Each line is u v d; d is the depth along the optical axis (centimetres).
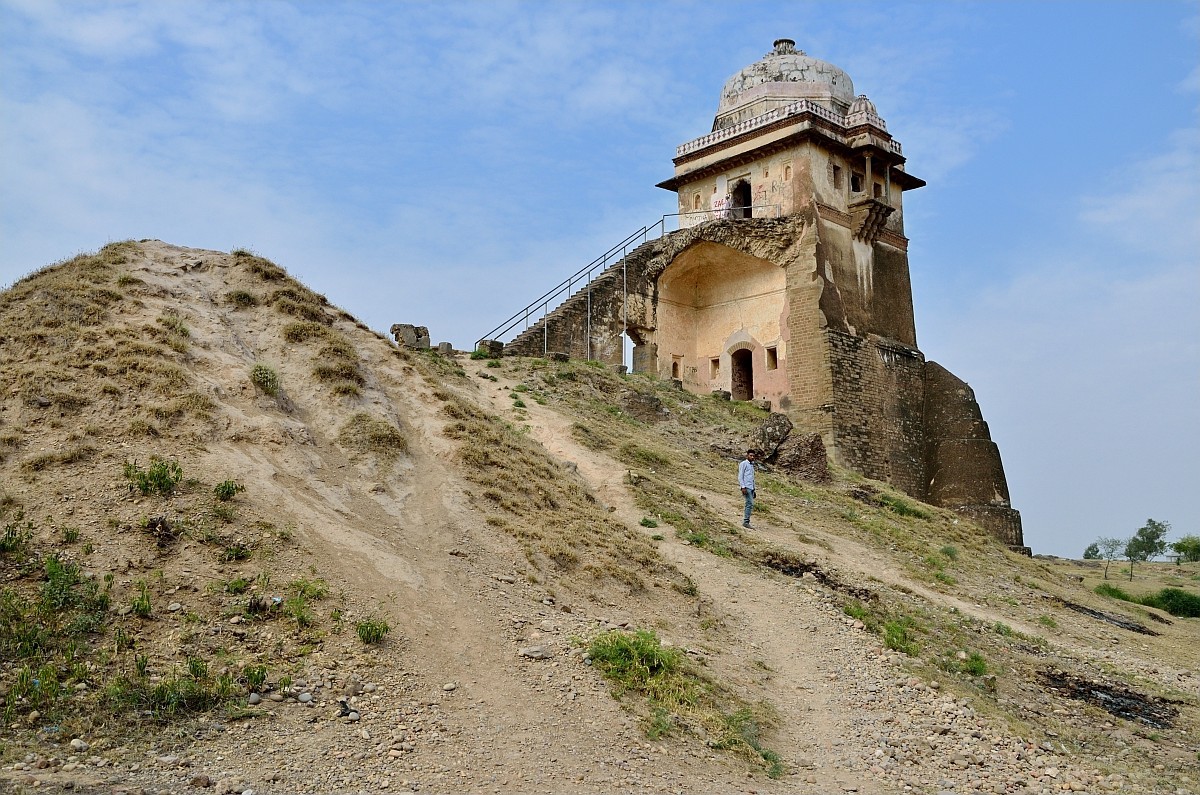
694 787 842
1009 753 1130
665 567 1477
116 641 864
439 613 1058
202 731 779
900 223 3859
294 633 942
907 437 3538
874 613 1585
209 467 1185
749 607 1460
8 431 1160
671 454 2388
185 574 981
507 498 1445
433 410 1645
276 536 1081
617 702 974
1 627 843
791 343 3416
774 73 3847
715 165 3703
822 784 928
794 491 2448
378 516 1262
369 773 753
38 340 1372
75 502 1054
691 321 3794
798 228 3419
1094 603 2386
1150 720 1424
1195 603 2914
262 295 1731
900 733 1123
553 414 2327
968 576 2180
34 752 713
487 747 830
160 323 1483
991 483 3450
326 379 1543
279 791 707
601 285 3384
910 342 3753
